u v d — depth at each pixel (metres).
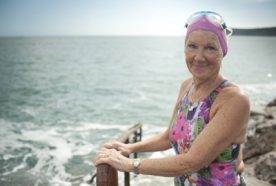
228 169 1.87
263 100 22.55
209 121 1.85
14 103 22.69
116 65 64.75
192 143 1.93
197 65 1.86
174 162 1.77
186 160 1.75
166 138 2.37
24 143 12.46
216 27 1.81
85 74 45.81
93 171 9.37
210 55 1.83
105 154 1.98
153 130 14.38
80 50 133.12
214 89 1.86
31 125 15.79
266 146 5.78
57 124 16.02
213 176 1.89
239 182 1.97
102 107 20.94
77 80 38.31
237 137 1.80
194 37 1.85
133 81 37.66
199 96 1.94
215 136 1.72
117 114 18.56
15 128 15.10
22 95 26.61
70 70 51.84
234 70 50.88
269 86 31.44
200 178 1.96
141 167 1.83
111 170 1.92
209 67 1.84
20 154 11.13
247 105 1.75
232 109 1.73
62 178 9.03
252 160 5.65
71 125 15.80
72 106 21.39
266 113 7.52
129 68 57.69
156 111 19.53
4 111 19.55
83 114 18.56
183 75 45.47
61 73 46.69
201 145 1.73
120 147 2.29
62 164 10.13
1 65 57.44
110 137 13.51
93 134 13.99
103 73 47.72
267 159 4.90
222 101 1.79
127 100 24.05
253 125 6.64
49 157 10.79
